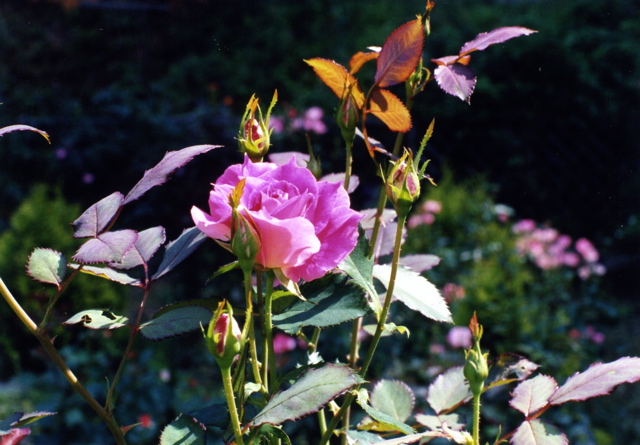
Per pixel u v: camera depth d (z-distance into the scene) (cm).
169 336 60
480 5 694
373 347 61
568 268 448
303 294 61
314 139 527
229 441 58
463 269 404
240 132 67
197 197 541
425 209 437
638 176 536
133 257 67
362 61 78
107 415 60
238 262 55
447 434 59
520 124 559
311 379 54
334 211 57
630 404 342
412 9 745
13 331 340
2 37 744
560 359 331
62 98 662
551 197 555
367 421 79
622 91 547
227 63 696
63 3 759
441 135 571
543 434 62
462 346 318
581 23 585
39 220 358
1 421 59
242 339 52
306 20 749
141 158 583
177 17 756
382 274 65
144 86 688
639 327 423
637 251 500
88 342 326
